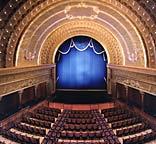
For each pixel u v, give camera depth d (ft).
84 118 71.46
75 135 56.54
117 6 67.72
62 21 86.89
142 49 73.36
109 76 99.86
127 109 80.43
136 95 83.61
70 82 104.99
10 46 69.21
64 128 61.77
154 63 70.85
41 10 69.72
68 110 81.97
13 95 76.79
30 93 87.61
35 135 59.36
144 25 68.33
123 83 83.56
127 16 70.54
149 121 65.16
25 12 66.03
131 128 59.52
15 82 63.31
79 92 103.19
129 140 52.85
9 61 70.44
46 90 99.40
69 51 104.06
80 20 89.66
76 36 102.22
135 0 62.64
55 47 100.78
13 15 63.87
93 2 68.95
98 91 104.01
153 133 56.24
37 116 71.56
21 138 54.90
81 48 103.40
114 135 57.98
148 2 60.80
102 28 93.71
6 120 64.23
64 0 67.72
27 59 82.07
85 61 104.73
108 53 99.71
